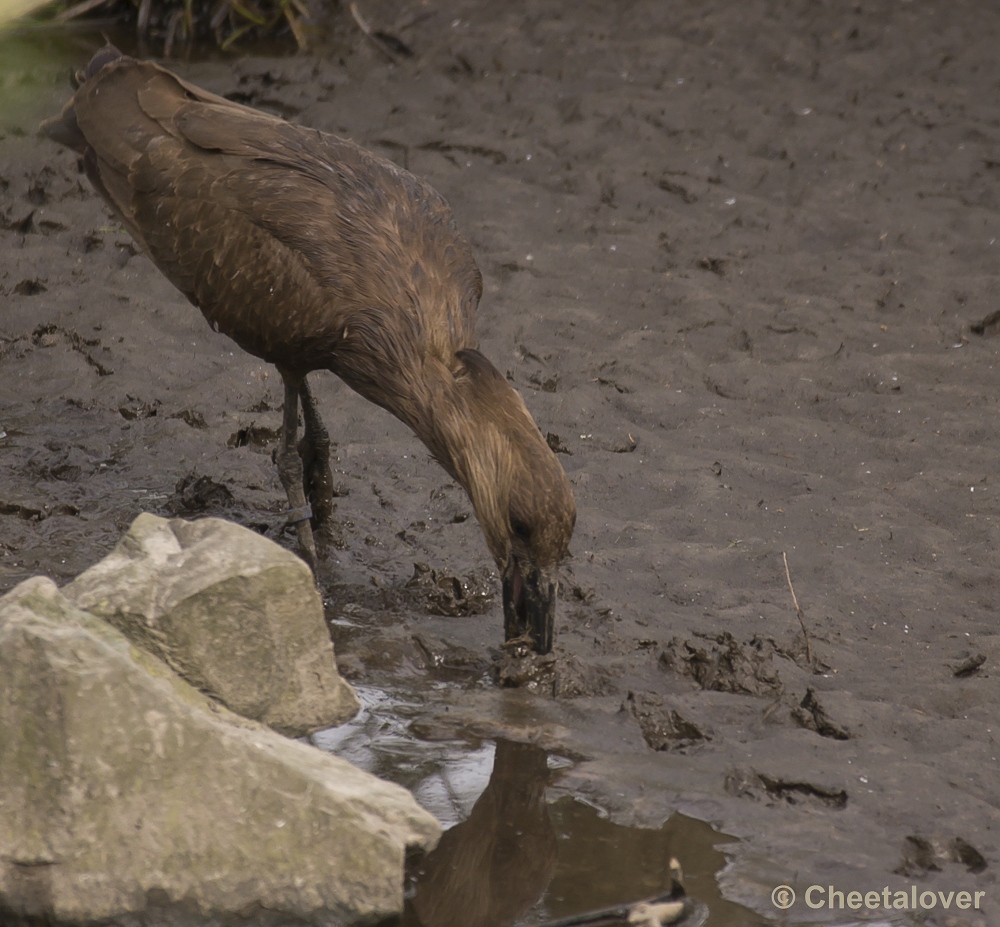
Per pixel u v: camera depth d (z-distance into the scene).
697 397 16.23
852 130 24.55
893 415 15.82
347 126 23.33
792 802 9.47
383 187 12.30
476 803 9.32
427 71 26.02
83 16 27.17
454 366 11.35
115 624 9.05
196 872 7.79
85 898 7.62
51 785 7.66
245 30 27.70
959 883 8.66
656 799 9.45
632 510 13.85
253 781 7.93
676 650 11.12
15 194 20.28
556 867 8.75
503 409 10.63
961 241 20.56
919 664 11.20
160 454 14.45
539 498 10.23
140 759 7.77
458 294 11.87
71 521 12.96
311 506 12.96
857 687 10.89
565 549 10.47
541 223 20.62
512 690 10.75
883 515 13.69
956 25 30.11
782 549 13.05
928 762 9.86
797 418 15.74
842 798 9.47
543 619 10.62
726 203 21.55
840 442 15.22
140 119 12.66
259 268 11.90
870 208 21.55
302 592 9.41
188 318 17.42
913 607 12.09
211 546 9.38
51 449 14.34
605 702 10.63
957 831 9.09
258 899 7.86
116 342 16.61
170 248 12.40
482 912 8.32
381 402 11.87
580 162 22.70
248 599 9.19
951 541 13.23
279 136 12.40
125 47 26.50
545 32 28.30
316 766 8.56
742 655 10.95
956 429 15.50
